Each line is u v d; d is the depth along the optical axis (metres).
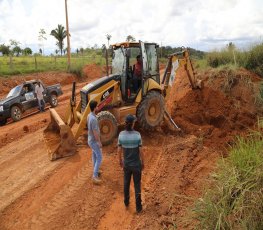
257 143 5.52
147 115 9.80
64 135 8.73
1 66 29.47
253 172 4.64
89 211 6.21
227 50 14.90
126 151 5.89
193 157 8.18
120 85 9.84
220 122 10.84
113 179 7.45
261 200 4.27
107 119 9.07
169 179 7.12
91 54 57.78
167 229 5.32
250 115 11.02
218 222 4.27
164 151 8.71
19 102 14.45
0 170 8.42
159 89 10.17
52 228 5.75
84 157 8.67
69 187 7.17
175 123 10.80
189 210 5.27
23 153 9.56
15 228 5.80
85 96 9.45
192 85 11.96
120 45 9.85
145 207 6.17
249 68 13.68
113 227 5.68
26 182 7.56
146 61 9.76
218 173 5.45
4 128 12.97
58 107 16.69
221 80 12.45
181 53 11.24
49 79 25.23
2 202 6.73
